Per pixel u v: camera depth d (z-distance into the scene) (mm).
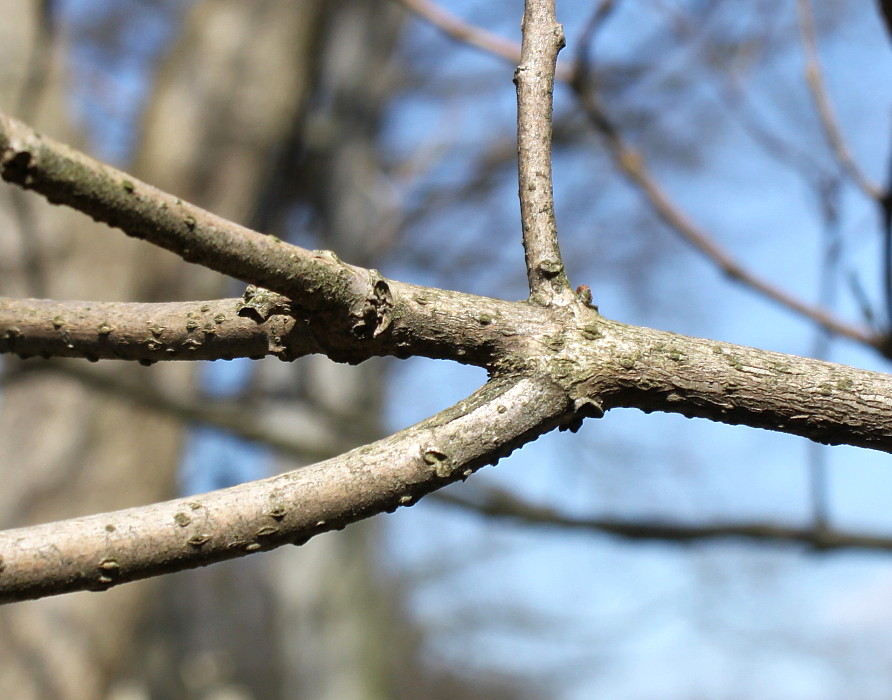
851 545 3541
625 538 3707
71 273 5621
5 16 5648
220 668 13414
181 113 6035
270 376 6734
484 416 1192
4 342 1351
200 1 6438
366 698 7848
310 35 6344
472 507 3793
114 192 953
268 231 7168
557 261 1302
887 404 1240
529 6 1431
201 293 6008
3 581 1011
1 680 5176
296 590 8078
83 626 5402
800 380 1252
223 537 1080
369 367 7145
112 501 5578
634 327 1284
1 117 890
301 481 1123
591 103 3176
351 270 1175
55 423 5535
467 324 1240
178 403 4469
